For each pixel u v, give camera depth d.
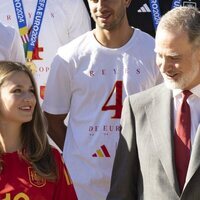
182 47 8.54
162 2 14.98
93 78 11.34
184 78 8.67
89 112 11.34
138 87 11.32
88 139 11.30
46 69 14.10
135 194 9.29
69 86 11.57
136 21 15.01
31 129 9.47
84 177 11.29
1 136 9.38
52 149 9.56
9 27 11.59
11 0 14.11
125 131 9.27
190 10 8.70
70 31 14.21
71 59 11.45
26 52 14.07
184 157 8.71
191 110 8.86
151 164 8.88
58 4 14.12
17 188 9.09
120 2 11.19
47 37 14.08
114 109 11.27
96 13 11.24
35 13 14.08
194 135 8.76
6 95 9.30
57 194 9.36
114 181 9.36
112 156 11.23
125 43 11.45
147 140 8.98
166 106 8.98
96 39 11.49
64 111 11.74
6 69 9.36
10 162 9.27
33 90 9.52
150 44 11.55
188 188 8.53
